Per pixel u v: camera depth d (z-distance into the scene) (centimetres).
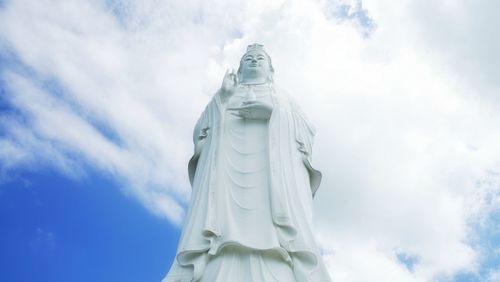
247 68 2795
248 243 2131
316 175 2547
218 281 2042
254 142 2475
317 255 2173
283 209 2222
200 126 2620
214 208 2256
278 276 2097
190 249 2150
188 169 2620
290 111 2586
